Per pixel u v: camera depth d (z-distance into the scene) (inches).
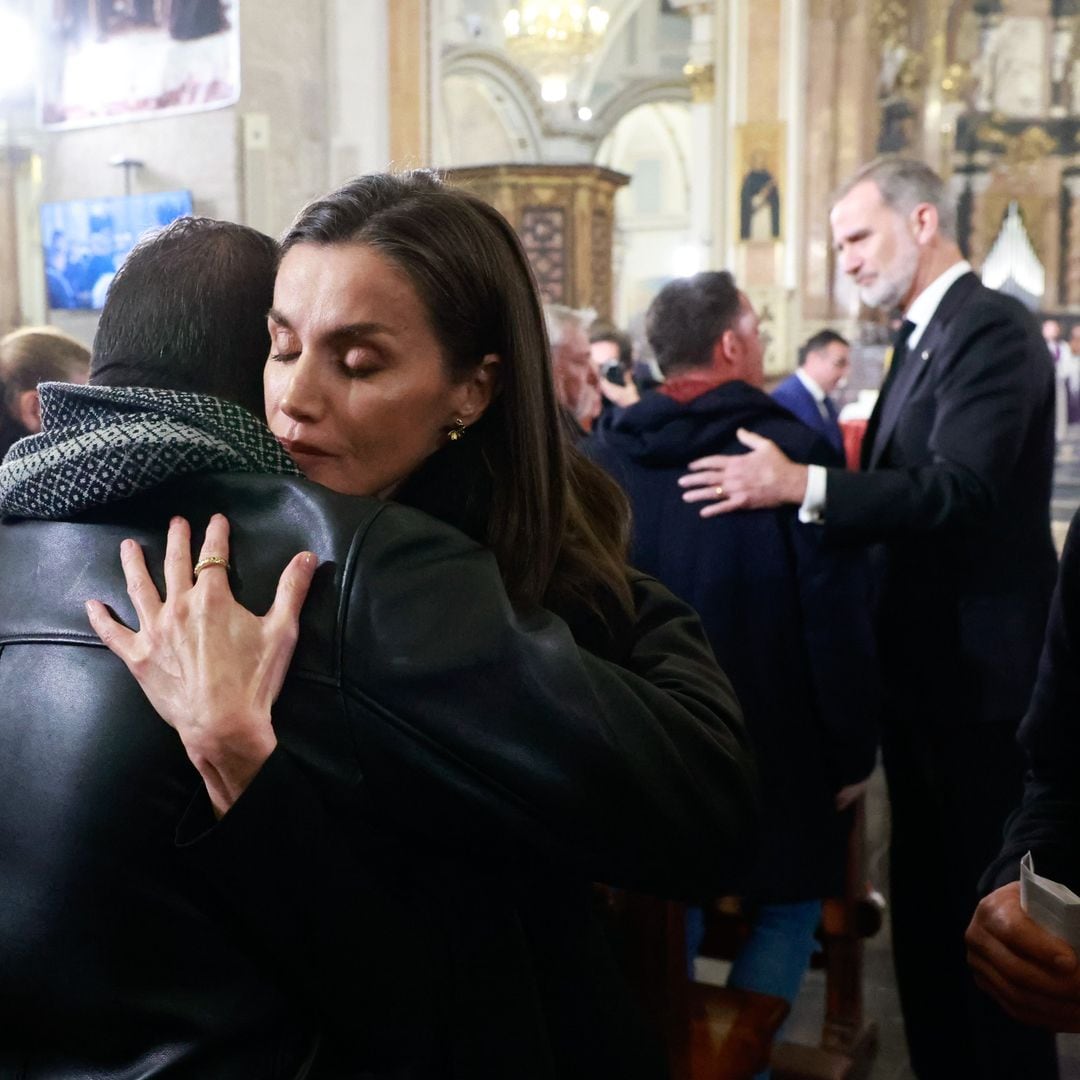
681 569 80.7
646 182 914.7
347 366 35.0
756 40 481.1
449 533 34.1
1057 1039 100.6
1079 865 50.5
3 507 34.5
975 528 83.3
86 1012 30.1
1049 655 53.4
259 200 257.0
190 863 29.5
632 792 32.2
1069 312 576.7
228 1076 30.1
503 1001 34.7
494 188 502.6
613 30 733.9
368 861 32.8
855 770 82.1
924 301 94.5
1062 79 569.0
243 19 253.9
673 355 84.3
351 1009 31.7
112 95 217.8
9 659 32.5
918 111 506.6
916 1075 92.9
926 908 91.3
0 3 290.8
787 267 487.5
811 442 81.7
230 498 33.3
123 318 36.7
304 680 31.0
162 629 30.5
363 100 274.5
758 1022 73.3
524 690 31.5
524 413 38.0
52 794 30.6
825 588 79.7
